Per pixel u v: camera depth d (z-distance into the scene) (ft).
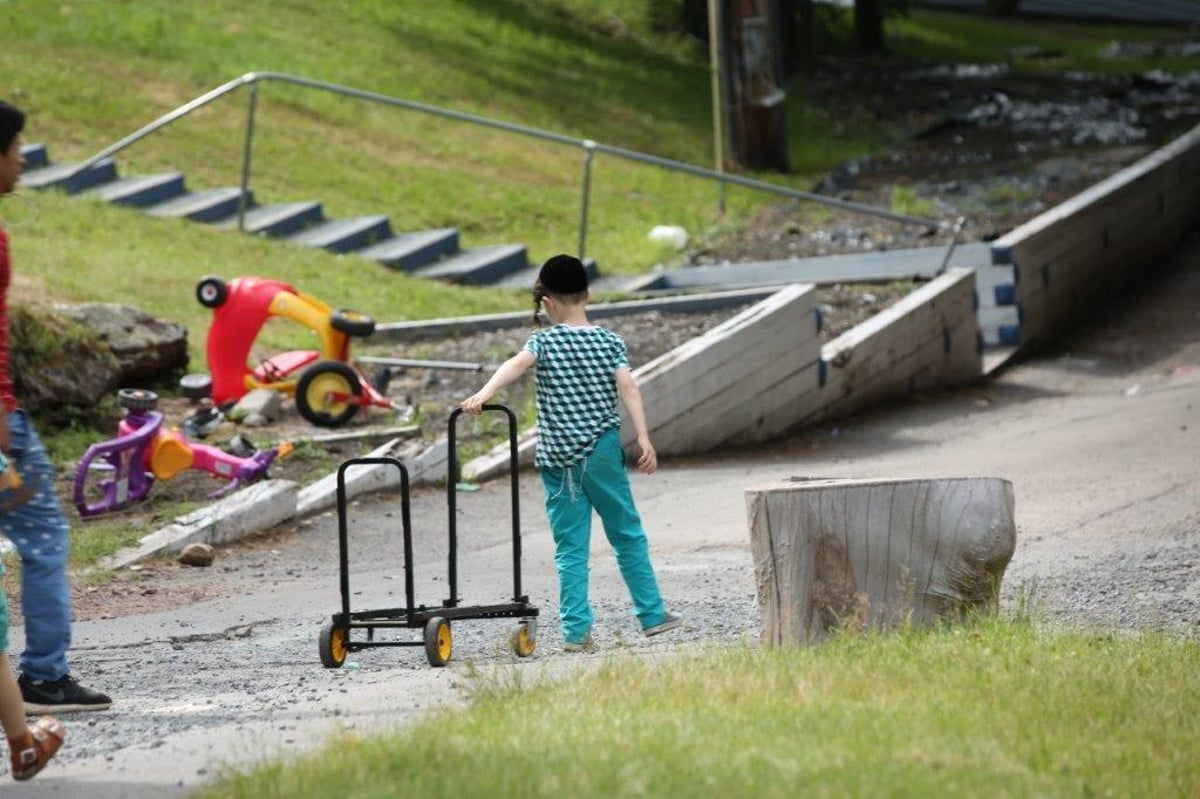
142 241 188.65
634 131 284.20
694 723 50.83
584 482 70.23
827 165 279.69
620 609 86.79
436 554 108.37
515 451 72.64
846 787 43.68
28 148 206.59
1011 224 230.48
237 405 138.92
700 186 261.85
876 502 67.31
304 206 208.44
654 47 350.02
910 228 232.94
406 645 69.31
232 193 209.05
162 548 105.81
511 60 303.07
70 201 195.93
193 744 55.36
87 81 236.43
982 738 50.72
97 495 119.96
